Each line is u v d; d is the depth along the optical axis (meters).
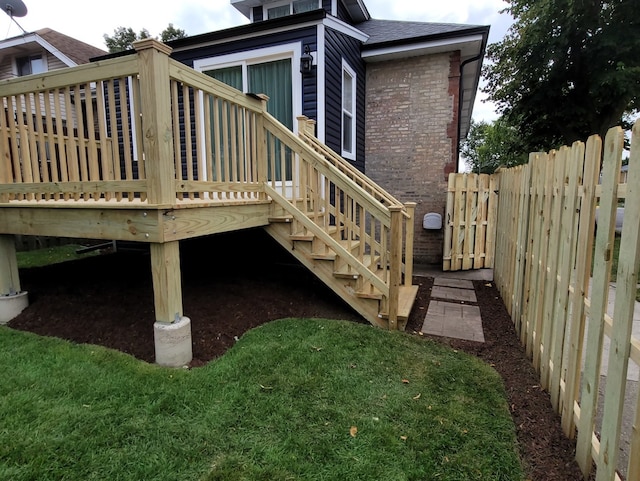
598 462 1.48
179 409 2.01
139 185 2.50
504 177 4.52
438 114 6.50
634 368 2.58
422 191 6.73
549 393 2.27
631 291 1.29
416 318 3.77
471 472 1.60
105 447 1.70
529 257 2.93
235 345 2.85
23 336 2.94
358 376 2.41
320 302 3.89
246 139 3.55
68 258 6.44
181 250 5.36
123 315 3.24
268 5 7.46
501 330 3.43
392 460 1.66
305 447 1.73
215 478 1.53
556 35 8.48
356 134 6.40
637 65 7.81
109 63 2.48
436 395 2.21
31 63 10.98
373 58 6.57
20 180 3.21
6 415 1.92
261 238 4.98
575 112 8.73
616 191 1.45
